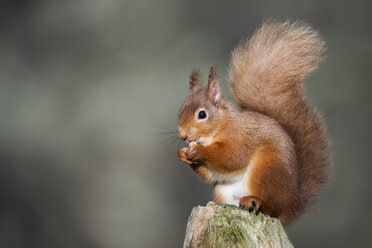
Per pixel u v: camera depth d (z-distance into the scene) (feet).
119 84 61.62
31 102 62.13
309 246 47.62
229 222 17.98
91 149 58.13
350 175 50.01
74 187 56.85
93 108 60.18
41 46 66.28
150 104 58.85
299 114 23.45
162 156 55.88
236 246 17.51
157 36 64.49
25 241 54.65
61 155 58.13
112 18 66.33
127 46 65.10
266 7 60.95
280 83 23.41
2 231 54.49
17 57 65.62
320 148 23.29
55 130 59.57
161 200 55.06
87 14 66.95
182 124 22.25
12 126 59.88
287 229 22.12
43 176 57.06
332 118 52.16
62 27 66.80
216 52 60.80
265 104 23.54
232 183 22.17
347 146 51.16
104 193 56.03
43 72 65.00
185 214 54.19
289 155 21.63
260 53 23.59
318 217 48.24
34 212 55.72
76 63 65.26
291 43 23.41
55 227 55.47
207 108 22.15
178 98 58.44
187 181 55.16
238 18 61.62
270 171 21.25
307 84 52.85
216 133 22.02
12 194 56.03
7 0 66.95
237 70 23.81
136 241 53.88
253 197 21.08
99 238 54.75
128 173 56.59
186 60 60.95
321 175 22.98
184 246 17.92
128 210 55.62
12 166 57.16
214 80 22.50
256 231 17.95
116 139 57.67
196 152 21.58
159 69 61.62
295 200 21.58
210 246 17.58
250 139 21.61
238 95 23.82
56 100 62.03
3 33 66.44
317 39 23.30
